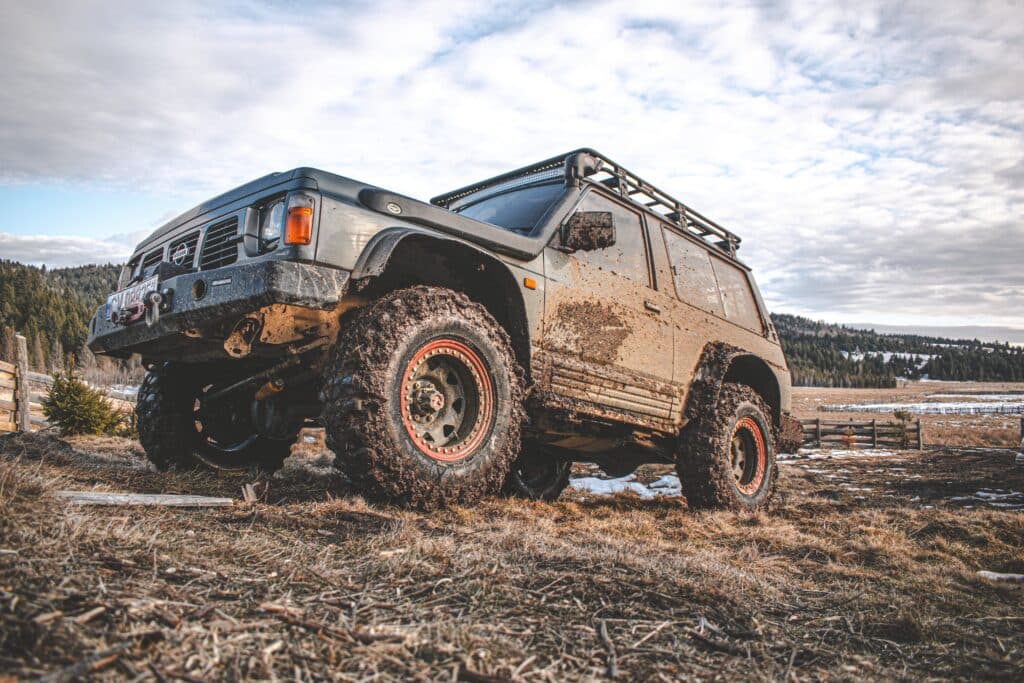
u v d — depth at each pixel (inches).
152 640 54.7
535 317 157.8
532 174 201.8
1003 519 191.6
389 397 124.2
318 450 313.0
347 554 93.3
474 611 76.8
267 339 132.6
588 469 396.2
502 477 145.2
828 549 145.1
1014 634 95.1
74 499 102.5
